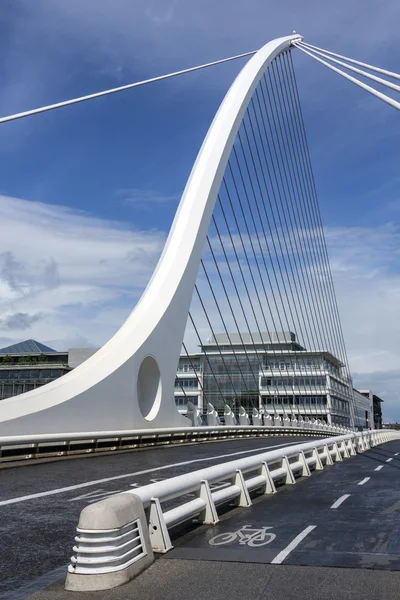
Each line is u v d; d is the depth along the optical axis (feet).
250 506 33.60
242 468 34.53
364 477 50.70
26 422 62.80
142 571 19.49
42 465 56.54
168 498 24.00
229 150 114.21
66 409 68.59
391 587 17.72
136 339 84.89
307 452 57.72
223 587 17.83
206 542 23.95
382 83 63.87
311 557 21.54
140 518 20.59
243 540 24.36
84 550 18.20
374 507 33.63
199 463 59.11
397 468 60.29
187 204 103.96
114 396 77.56
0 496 37.29
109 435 72.74
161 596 17.02
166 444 88.69
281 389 219.41
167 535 22.59
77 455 66.23
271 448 83.97
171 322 92.79
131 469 53.11
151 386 89.56
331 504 34.71
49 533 26.73
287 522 28.58
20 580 19.52
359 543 23.93
